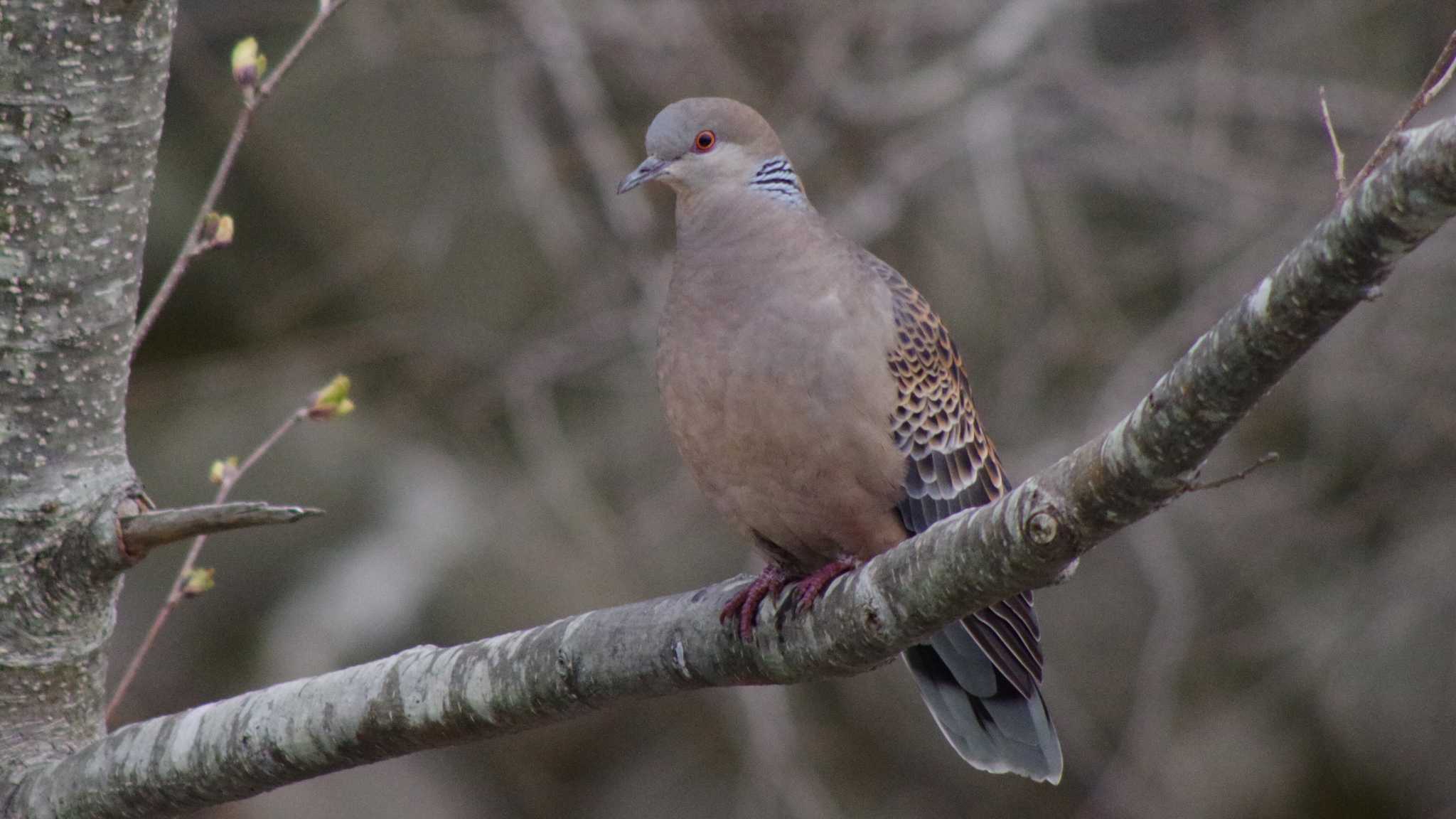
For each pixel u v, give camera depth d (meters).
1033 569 4.58
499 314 14.47
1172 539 13.34
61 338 5.43
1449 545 13.98
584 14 12.98
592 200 14.14
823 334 6.14
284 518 5.23
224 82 13.97
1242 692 15.26
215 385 14.09
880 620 5.00
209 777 5.34
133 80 5.38
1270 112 13.32
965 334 14.09
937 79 13.18
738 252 6.34
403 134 14.32
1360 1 14.52
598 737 14.99
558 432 13.06
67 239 5.38
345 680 5.34
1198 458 4.20
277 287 14.19
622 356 13.61
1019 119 13.39
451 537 14.20
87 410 5.51
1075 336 13.35
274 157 14.03
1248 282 12.60
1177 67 13.96
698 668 5.31
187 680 13.44
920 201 14.25
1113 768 13.83
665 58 13.42
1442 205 3.63
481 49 13.06
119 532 5.47
